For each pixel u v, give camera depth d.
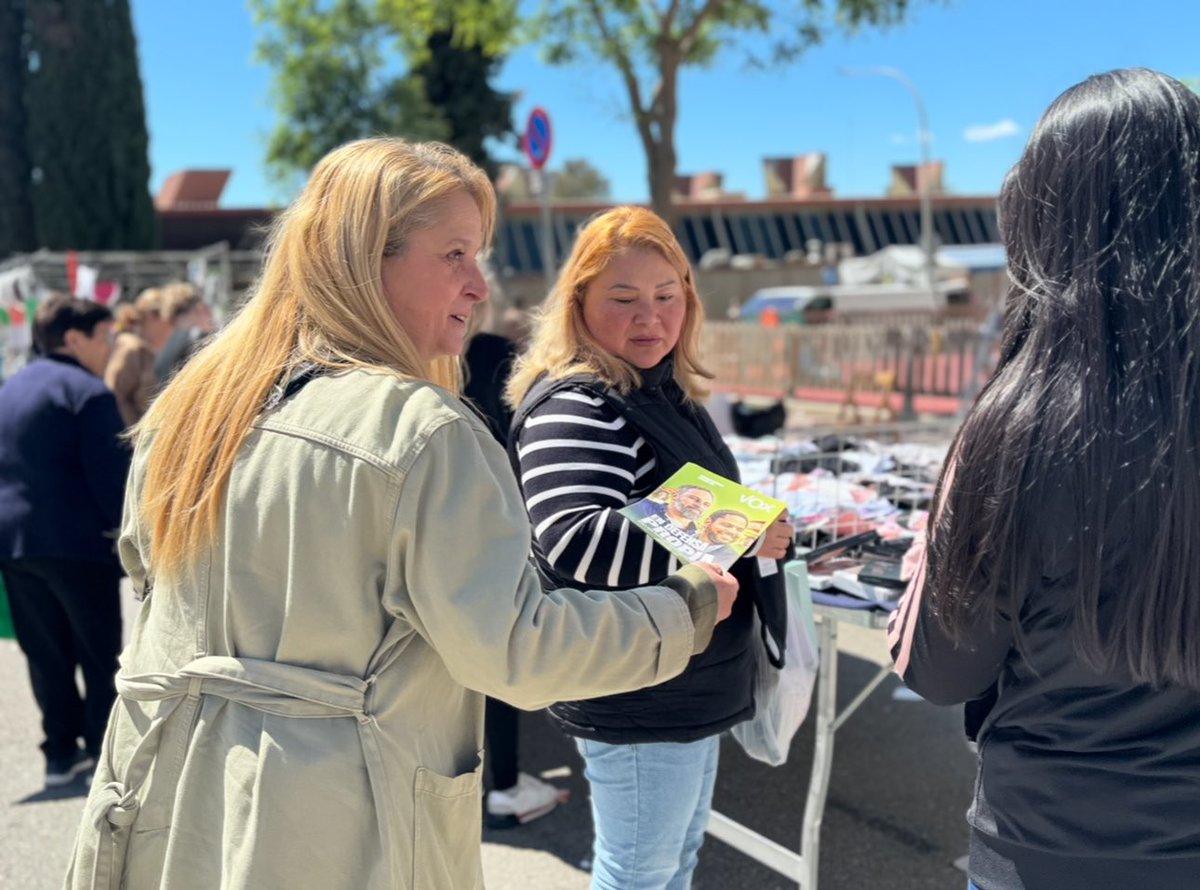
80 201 23.44
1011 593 1.15
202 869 1.27
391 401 1.27
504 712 3.23
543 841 3.17
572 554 1.72
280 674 1.25
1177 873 1.12
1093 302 1.11
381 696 1.27
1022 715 1.21
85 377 3.51
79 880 1.33
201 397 1.39
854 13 11.41
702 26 12.64
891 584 2.18
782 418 6.59
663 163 11.95
